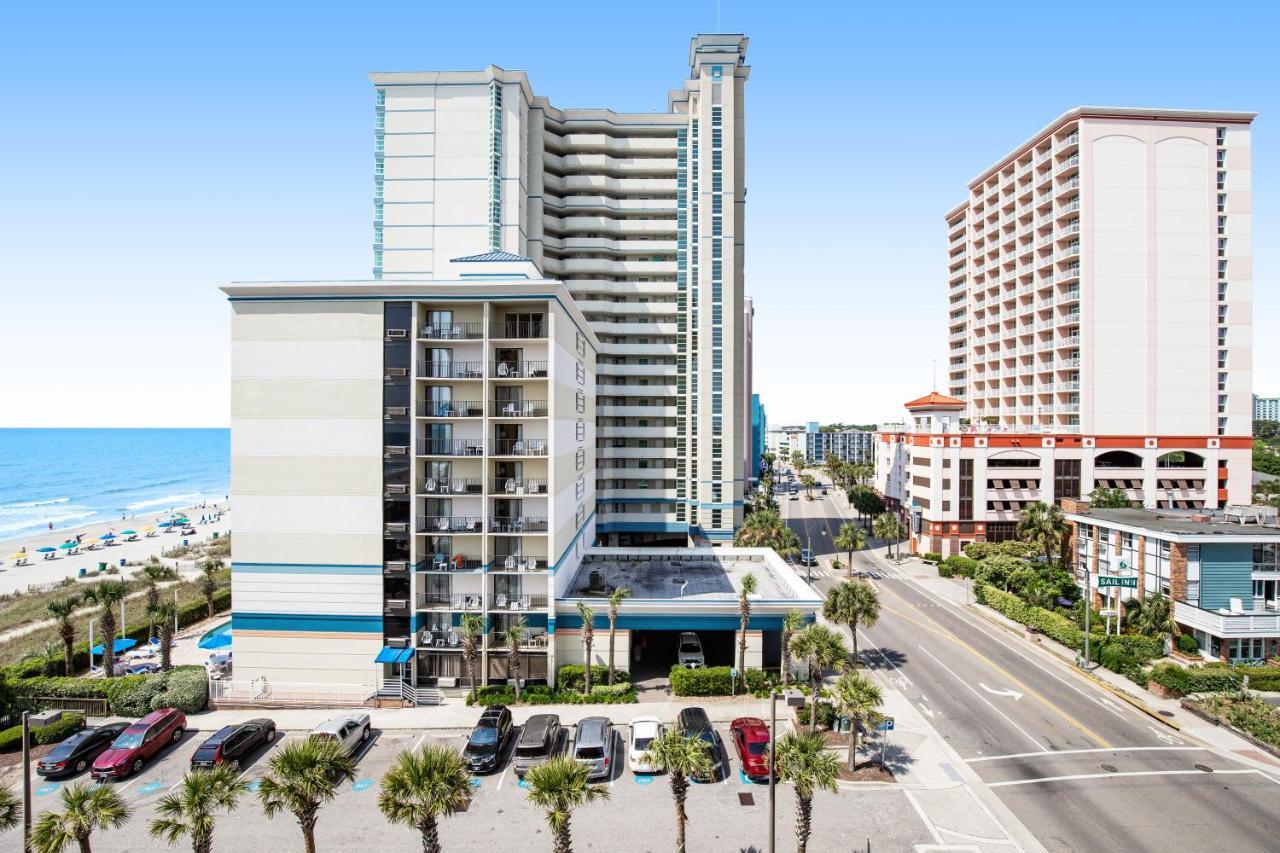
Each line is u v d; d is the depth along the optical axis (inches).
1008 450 3171.8
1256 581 1694.1
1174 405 3245.6
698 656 1599.4
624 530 3245.6
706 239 3122.5
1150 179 3267.7
